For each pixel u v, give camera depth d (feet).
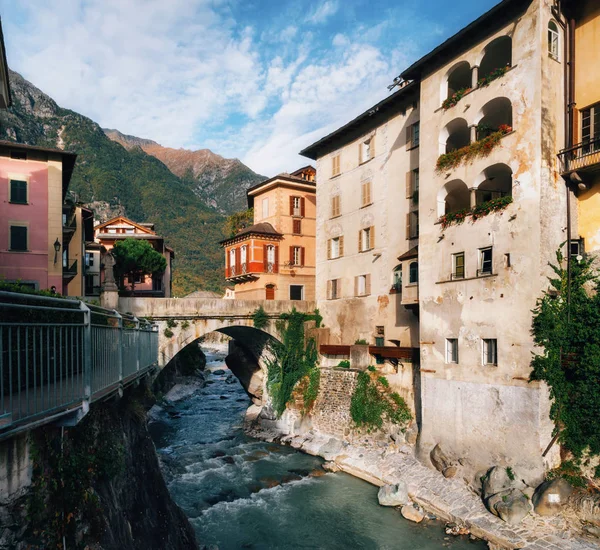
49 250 100.17
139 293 187.73
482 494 62.13
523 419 60.44
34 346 21.24
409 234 94.99
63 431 25.75
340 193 117.08
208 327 100.94
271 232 134.62
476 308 67.51
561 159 62.95
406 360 85.97
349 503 69.56
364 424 90.22
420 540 57.93
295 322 112.68
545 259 60.44
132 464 39.65
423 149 79.46
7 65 65.92
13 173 98.48
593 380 57.88
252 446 99.40
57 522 23.08
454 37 71.92
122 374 38.83
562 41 64.85
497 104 68.85
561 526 53.62
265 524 63.62
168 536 41.47
